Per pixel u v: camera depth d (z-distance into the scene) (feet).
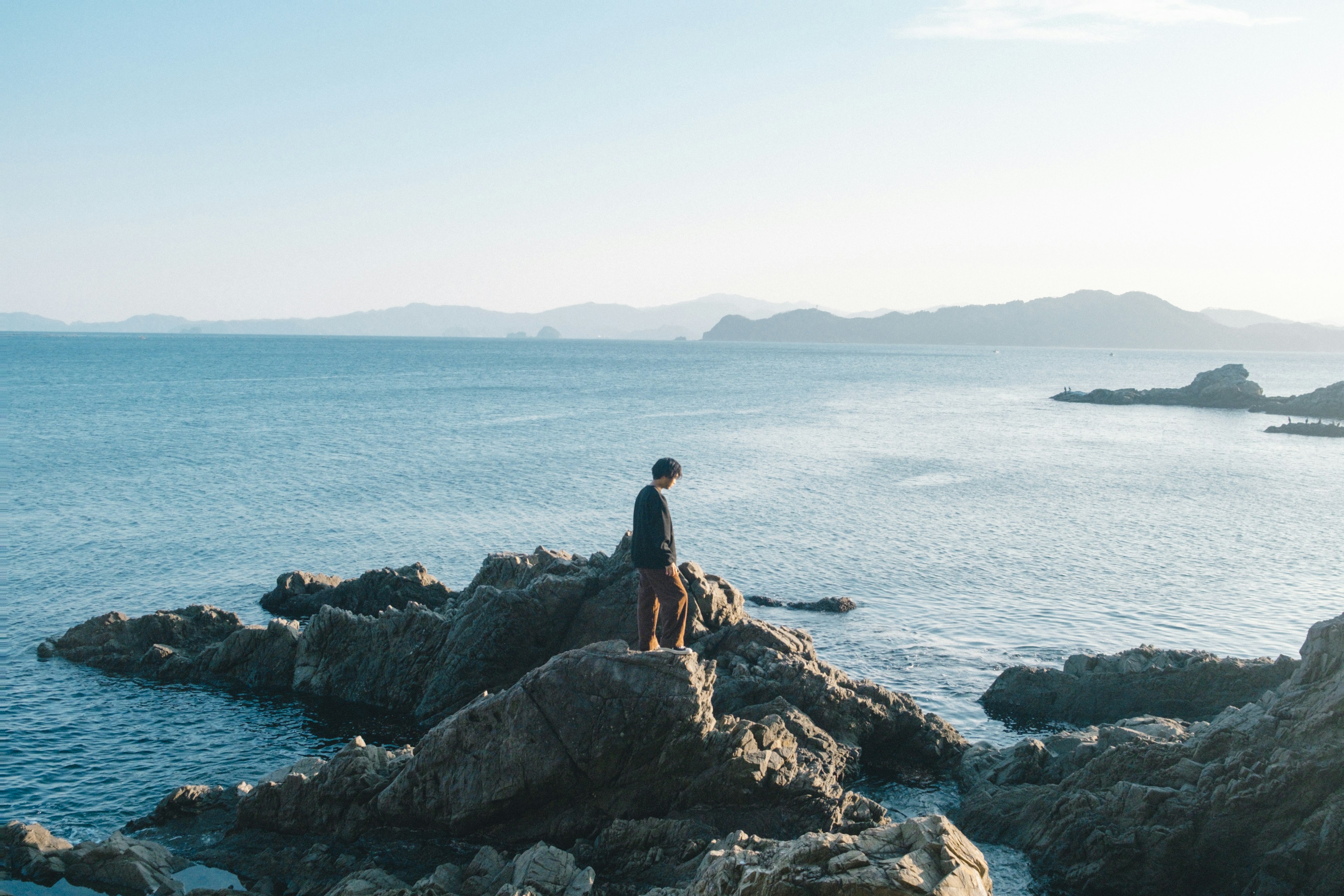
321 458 235.61
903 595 122.11
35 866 51.01
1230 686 77.56
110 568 130.62
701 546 147.54
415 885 48.08
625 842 51.29
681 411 403.54
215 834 57.62
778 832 52.13
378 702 87.61
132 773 70.49
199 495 184.34
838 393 548.31
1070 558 142.72
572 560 93.25
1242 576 132.26
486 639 83.51
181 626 99.60
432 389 514.27
